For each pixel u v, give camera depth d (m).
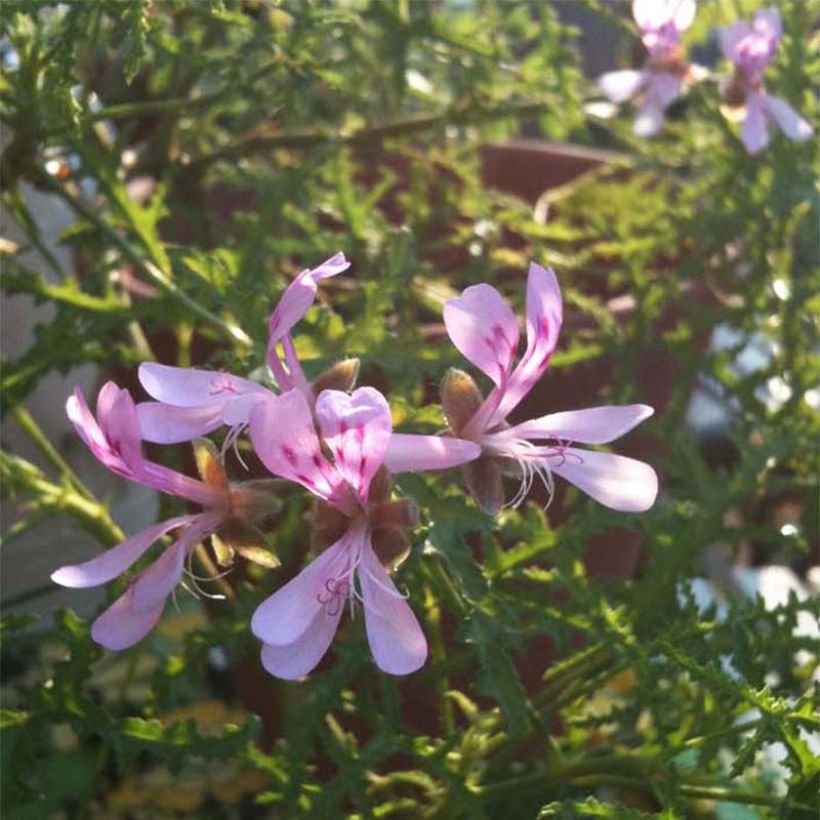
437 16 0.26
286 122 0.27
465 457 0.13
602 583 0.20
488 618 0.16
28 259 0.27
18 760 0.17
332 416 0.12
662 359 0.25
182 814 0.25
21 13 0.18
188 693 0.27
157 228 0.26
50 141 0.22
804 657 0.24
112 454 0.14
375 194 0.25
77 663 0.18
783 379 0.25
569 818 0.16
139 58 0.17
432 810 0.18
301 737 0.18
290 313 0.13
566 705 0.19
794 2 0.26
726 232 0.25
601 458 0.14
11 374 0.21
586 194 0.29
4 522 0.25
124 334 0.23
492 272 0.26
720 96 0.25
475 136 0.31
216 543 0.14
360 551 0.13
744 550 0.33
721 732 0.17
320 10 0.22
